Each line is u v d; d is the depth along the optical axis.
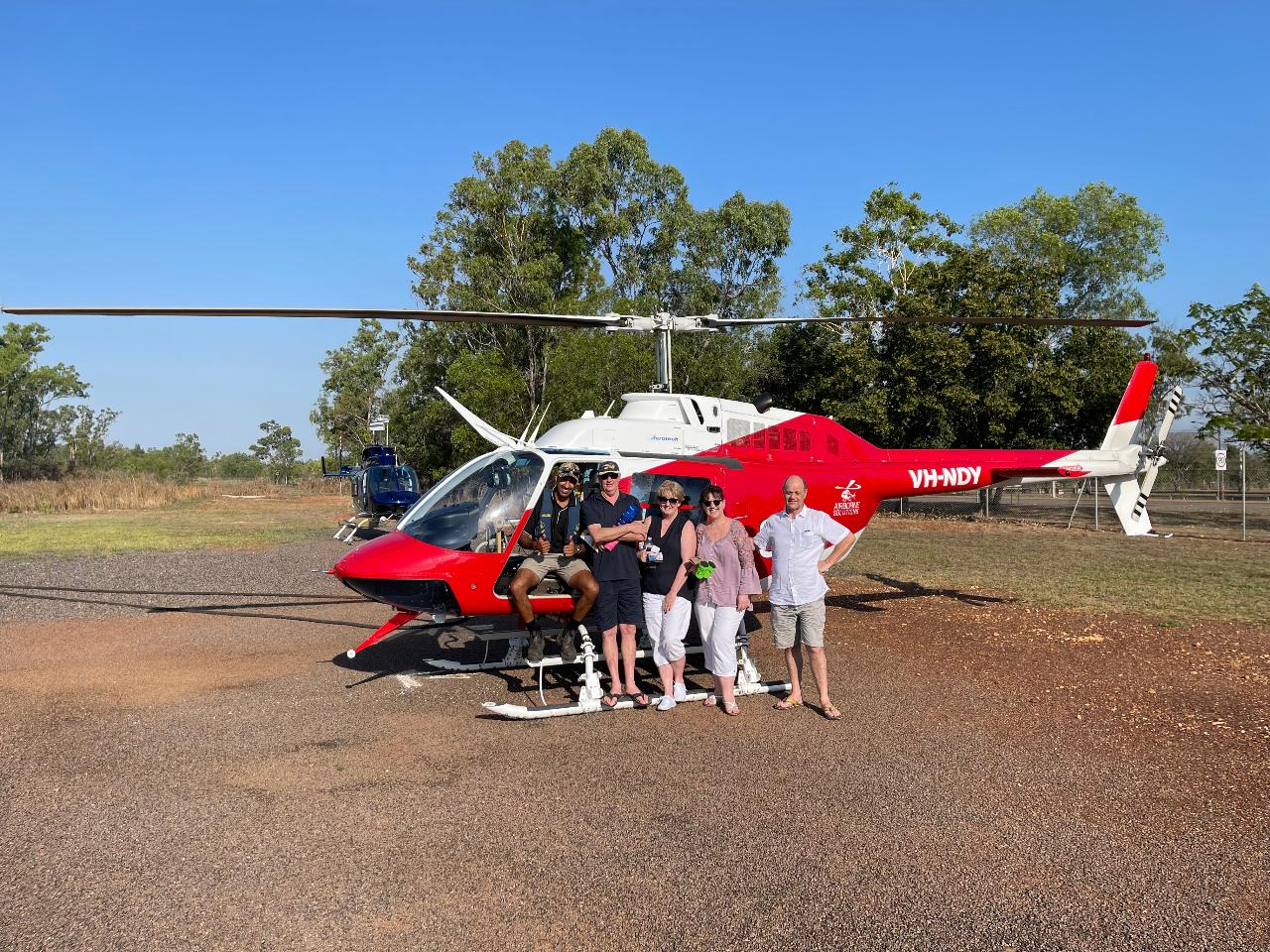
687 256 42.94
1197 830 4.25
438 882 3.71
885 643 8.49
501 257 39.44
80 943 3.21
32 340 59.00
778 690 6.73
